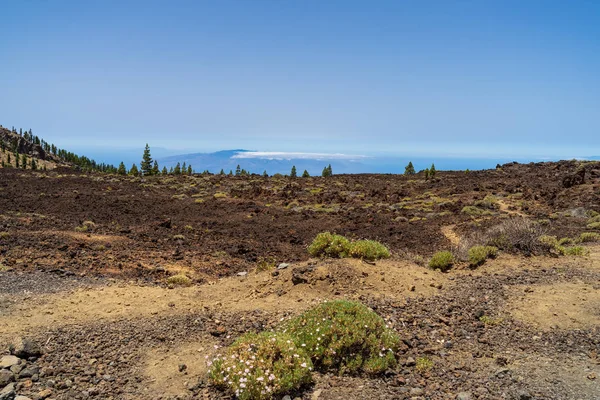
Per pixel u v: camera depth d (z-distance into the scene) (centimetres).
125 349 652
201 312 818
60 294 871
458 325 766
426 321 779
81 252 1301
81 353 627
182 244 1631
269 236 1947
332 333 620
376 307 839
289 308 837
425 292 940
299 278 947
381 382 561
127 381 561
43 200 2645
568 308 813
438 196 3272
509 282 997
